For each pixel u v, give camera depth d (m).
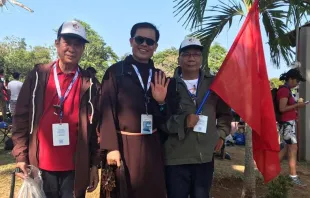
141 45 2.98
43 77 2.72
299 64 7.88
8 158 7.12
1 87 10.43
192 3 4.45
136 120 2.90
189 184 3.30
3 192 4.75
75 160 2.69
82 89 2.75
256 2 3.62
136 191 2.88
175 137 3.20
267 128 3.48
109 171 2.87
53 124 2.67
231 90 3.36
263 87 3.53
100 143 2.84
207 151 3.23
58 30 2.74
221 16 5.14
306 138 8.11
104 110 2.85
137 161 2.88
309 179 6.52
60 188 2.76
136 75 2.97
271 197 4.90
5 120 10.52
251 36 3.55
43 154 2.67
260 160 3.56
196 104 3.26
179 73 3.40
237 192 5.46
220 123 3.42
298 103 6.04
